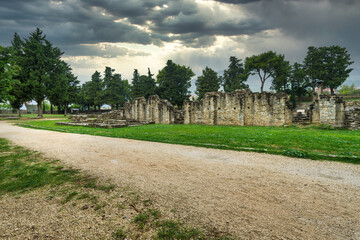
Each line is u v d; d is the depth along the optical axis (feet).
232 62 206.49
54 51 149.18
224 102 79.56
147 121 98.07
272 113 69.97
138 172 20.89
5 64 53.52
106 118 112.68
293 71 192.75
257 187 16.61
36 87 124.36
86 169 22.22
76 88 178.70
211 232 10.59
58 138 45.91
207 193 15.51
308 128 59.93
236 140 38.52
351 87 229.86
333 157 24.59
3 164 24.73
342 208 12.98
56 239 10.46
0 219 12.57
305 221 11.51
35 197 15.64
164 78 177.37
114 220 12.09
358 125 55.77
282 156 26.61
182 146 34.94
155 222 11.68
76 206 14.01
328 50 175.11
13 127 76.64
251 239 9.95
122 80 265.34
